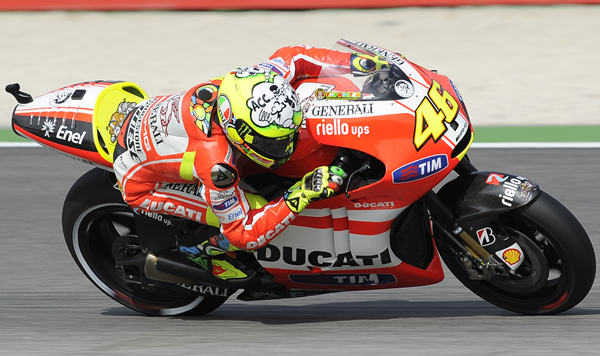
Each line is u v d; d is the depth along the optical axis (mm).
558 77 37375
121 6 51656
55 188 22781
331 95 11359
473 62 40188
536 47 42375
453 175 22219
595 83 36219
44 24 48969
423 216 12367
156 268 13164
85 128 13359
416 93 11430
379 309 14336
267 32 46250
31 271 17078
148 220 13164
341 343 12117
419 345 11852
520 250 11992
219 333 13047
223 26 47906
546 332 12219
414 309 14203
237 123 10688
